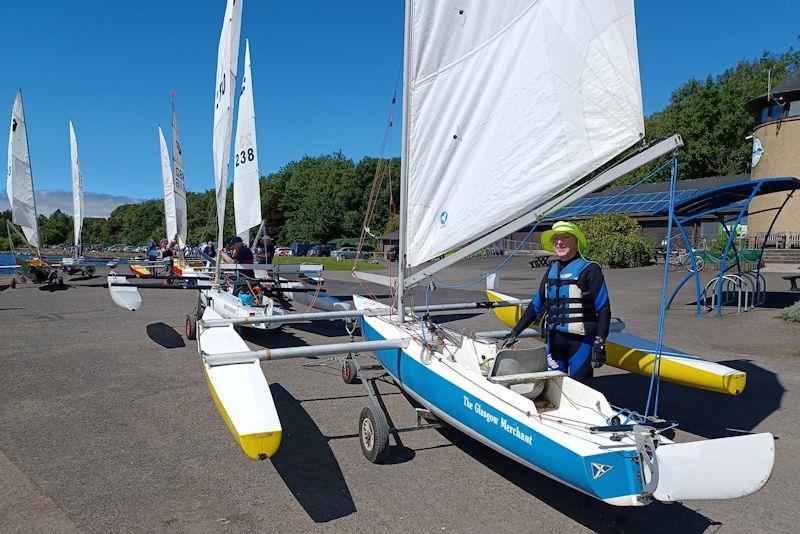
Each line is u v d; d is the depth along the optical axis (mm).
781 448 4035
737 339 7402
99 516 3070
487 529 3004
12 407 4887
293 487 3473
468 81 4078
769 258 17281
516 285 15406
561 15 3547
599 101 3447
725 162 37094
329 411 4906
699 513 3182
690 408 4973
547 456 2885
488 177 4055
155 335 8211
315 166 79438
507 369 3539
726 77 46125
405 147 4523
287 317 5043
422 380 4094
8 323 9141
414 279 4762
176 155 18906
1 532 2875
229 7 8453
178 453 3953
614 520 3104
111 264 15211
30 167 16672
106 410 4840
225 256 8977
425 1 4141
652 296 11773
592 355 3623
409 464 3844
